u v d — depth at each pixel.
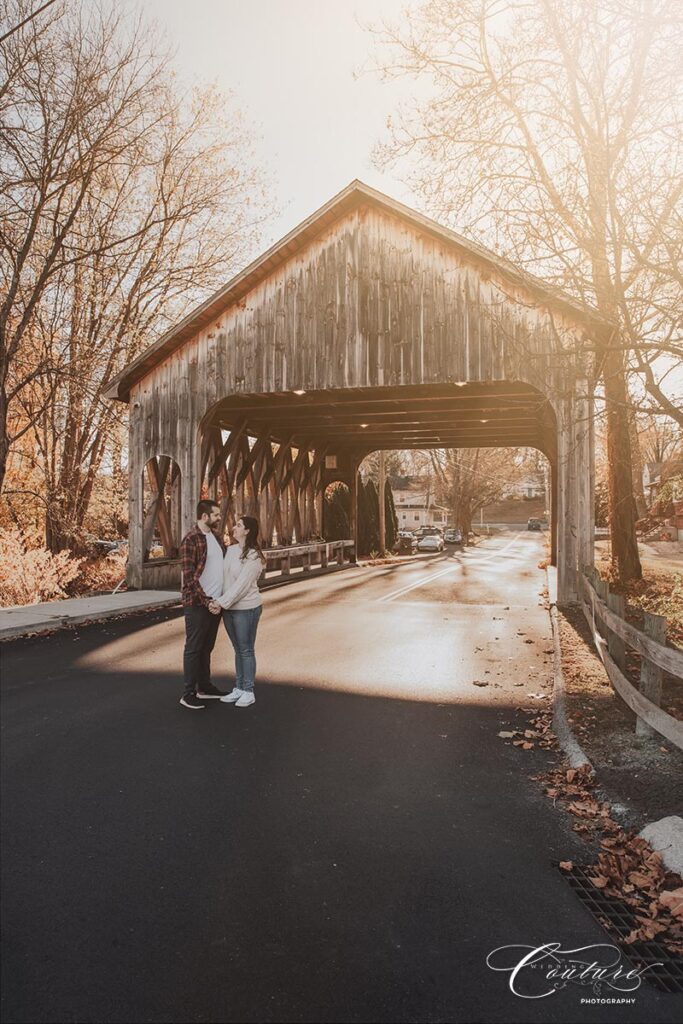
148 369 16.66
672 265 6.80
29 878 3.77
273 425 22.44
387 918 3.43
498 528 105.31
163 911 3.46
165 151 21.97
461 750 5.94
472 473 61.22
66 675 8.45
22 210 17.58
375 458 80.12
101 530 23.69
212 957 3.11
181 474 16.44
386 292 15.05
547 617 13.50
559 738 6.24
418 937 3.28
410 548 48.12
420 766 5.55
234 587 7.01
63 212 20.91
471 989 2.93
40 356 20.44
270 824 4.47
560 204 7.55
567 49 8.29
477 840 4.30
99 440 21.95
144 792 4.96
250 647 7.21
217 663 9.19
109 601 14.20
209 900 3.57
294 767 5.48
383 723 6.66
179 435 16.45
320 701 7.39
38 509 21.84
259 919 3.40
